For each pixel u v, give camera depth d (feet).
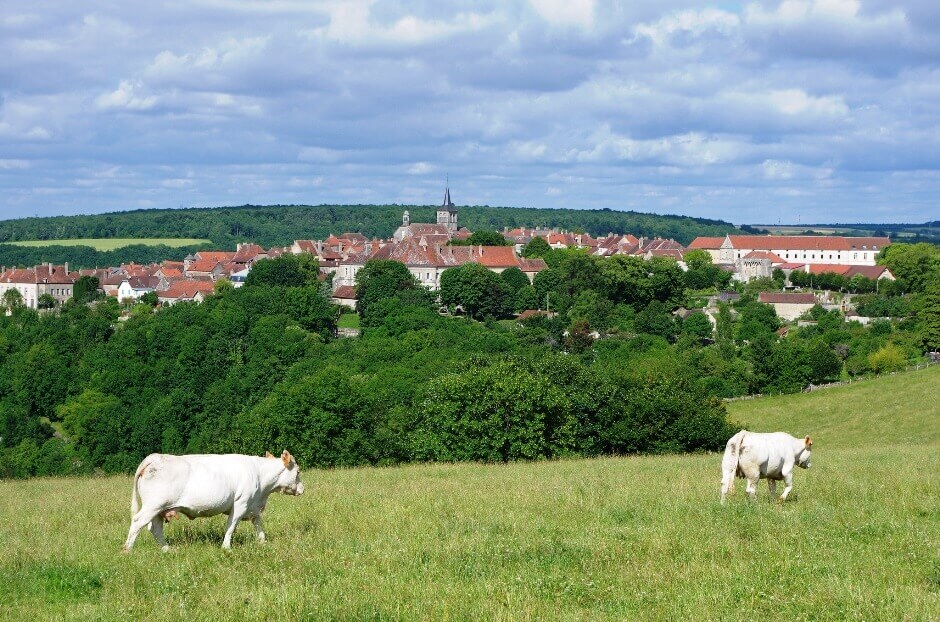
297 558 63.57
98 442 367.04
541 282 627.05
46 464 355.15
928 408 312.50
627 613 51.70
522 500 88.53
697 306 632.79
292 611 52.01
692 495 89.15
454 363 234.38
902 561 62.28
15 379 436.35
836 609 52.47
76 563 63.67
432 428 193.47
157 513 65.92
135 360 443.73
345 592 55.52
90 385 428.97
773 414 336.90
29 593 57.16
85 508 93.86
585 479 109.50
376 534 71.87
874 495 88.28
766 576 58.44
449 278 602.03
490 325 543.39
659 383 217.56
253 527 75.00
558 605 53.42
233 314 488.02
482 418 188.24
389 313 540.11
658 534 69.51
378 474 131.23
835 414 325.01
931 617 50.16
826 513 77.61
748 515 76.07
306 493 99.19
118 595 55.93
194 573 59.98
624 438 201.77
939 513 79.56
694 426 202.28
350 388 217.77
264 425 213.05
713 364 417.90
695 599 54.03
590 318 555.28
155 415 369.30
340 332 568.00
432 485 106.22
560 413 192.03
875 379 372.58
